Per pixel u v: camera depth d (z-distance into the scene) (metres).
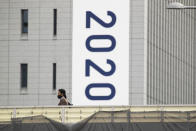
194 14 139.62
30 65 108.00
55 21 107.81
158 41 118.00
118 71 105.12
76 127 47.91
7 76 108.25
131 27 107.81
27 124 48.72
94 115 47.78
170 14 125.12
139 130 47.47
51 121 48.44
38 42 108.00
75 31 106.69
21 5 108.19
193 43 139.50
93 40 105.94
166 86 123.12
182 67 132.88
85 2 106.31
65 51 107.25
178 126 47.16
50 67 107.62
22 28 108.56
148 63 111.75
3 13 108.25
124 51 105.50
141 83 107.56
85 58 106.12
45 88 107.62
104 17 105.81
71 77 106.56
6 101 108.19
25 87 108.12
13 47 108.19
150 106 47.94
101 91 105.25
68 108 49.38
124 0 105.62
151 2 113.44
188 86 137.00
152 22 114.06
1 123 49.19
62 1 107.31
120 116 47.59
